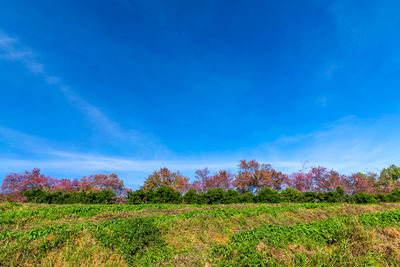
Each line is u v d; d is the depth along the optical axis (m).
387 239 6.61
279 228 7.23
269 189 21.92
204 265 5.05
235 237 6.57
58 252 5.31
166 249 6.00
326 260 4.97
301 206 14.98
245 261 4.79
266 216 10.55
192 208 12.53
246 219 9.73
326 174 28.98
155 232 6.63
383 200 23.98
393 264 5.07
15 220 8.58
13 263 4.65
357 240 6.20
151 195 18.66
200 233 7.34
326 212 12.44
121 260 5.42
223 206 14.52
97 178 26.80
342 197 21.98
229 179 29.83
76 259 5.06
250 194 21.72
